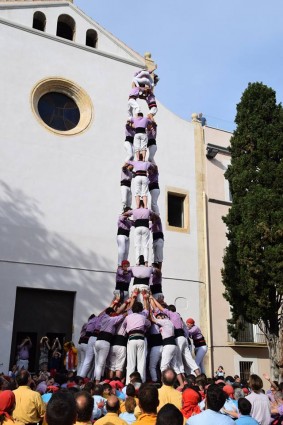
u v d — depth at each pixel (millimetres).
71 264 17641
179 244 20266
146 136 13578
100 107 20234
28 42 19188
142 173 12820
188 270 20047
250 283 16375
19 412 6059
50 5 20406
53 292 17375
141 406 4191
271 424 7746
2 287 16172
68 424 3111
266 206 16609
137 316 10750
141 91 14359
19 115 18203
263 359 20125
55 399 3201
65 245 17750
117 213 19203
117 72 21125
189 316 19344
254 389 7590
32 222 17359
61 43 20000
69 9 20922
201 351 12867
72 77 19891
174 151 21625
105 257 18422
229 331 18953
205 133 22859
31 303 16938
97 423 4691
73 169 18781
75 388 6047
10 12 19281
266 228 16203
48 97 19562
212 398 4426
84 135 19438
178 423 3379
